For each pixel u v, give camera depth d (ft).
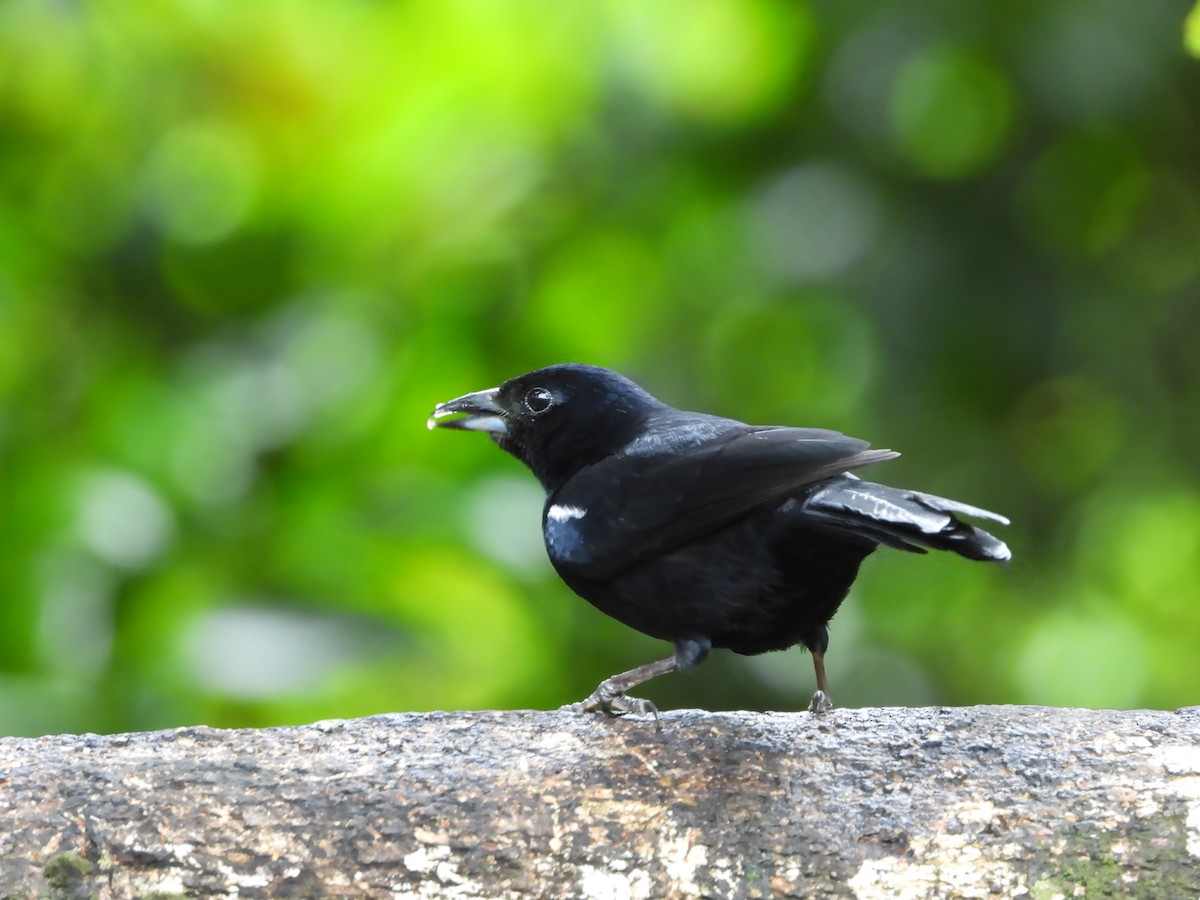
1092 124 38.86
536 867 20.27
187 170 40.22
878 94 39.42
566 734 22.27
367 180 40.55
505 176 41.14
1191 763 21.03
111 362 37.11
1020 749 21.53
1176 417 42.80
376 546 33.14
